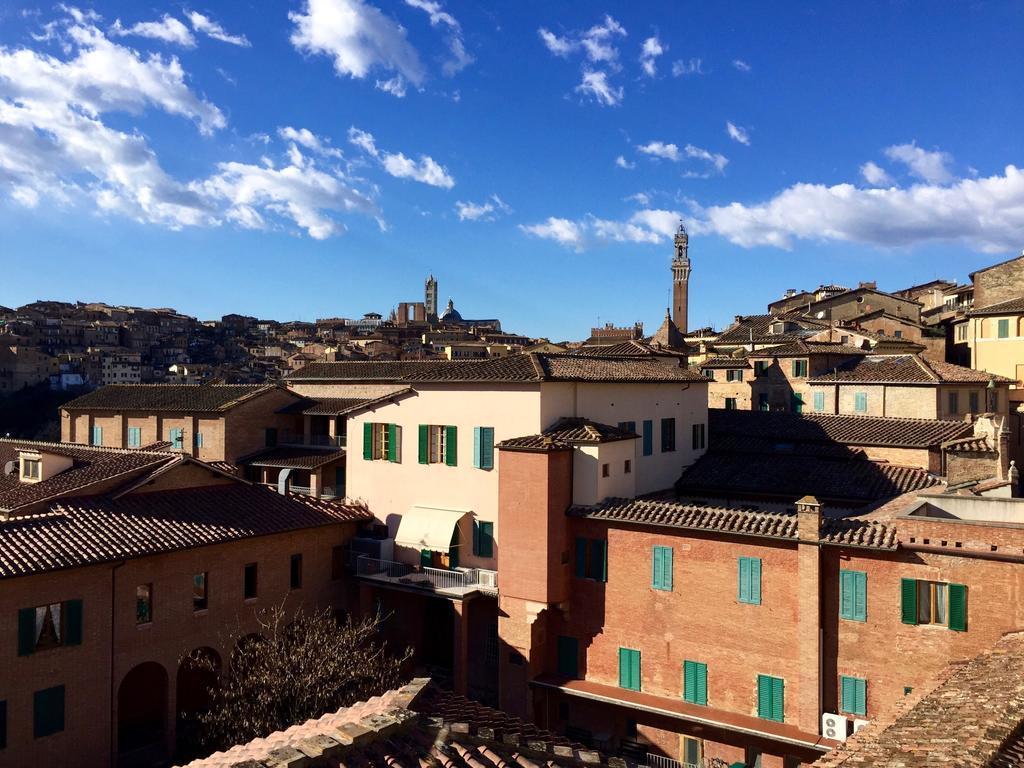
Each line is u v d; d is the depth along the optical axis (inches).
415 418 1636.3
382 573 1569.9
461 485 1567.4
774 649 1170.0
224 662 1375.5
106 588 1213.1
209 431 2160.4
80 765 1170.0
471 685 1551.4
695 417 1893.5
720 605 1217.4
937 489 1368.1
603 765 548.1
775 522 1189.7
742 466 1753.2
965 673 849.5
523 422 1483.8
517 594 1350.9
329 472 1969.7
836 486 1569.9
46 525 1230.3
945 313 3649.1
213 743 1278.3
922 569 1064.2
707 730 1224.8
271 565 1469.0
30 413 5516.7
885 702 1086.4
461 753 514.3
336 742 495.5
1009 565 1007.6
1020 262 2795.3
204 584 1359.5
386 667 1405.0
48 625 1145.4
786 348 2731.3
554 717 1374.3
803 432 1873.8
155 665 1505.9
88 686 1184.2
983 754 562.3
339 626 1549.0
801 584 1135.6
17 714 1104.2
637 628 1291.8
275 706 1145.4
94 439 2486.5
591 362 1686.8
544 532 1323.8
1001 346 2650.1
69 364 6466.5
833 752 681.6
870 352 2765.7
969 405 2176.4
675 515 1269.7
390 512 1667.1
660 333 3715.6
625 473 1460.4
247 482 1598.2
